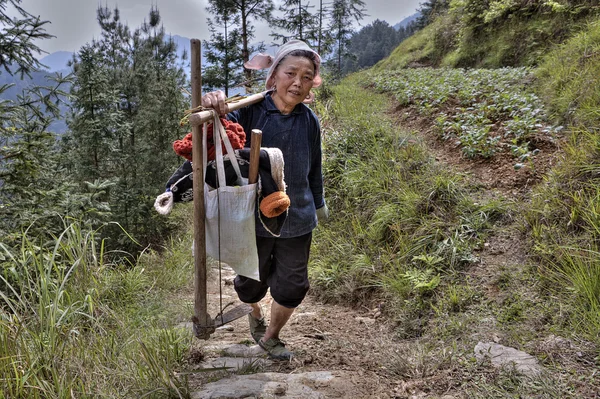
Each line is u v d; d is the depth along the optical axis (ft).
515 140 17.12
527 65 34.81
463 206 14.56
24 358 7.41
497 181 15.70
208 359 10.00
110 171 48.01
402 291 12.51
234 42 68.95
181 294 16.38
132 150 48.93
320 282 15.33
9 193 19.30
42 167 20.67
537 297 10.32
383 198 17.12
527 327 9.52
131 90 62.13
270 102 8.87
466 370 8.39
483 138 18.54
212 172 7.92
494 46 41.73
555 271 10.66
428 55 60.13
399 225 15.03
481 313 10.54
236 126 8.00
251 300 9.95
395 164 18.25
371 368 9.11
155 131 50.88
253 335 10.84
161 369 8.44
